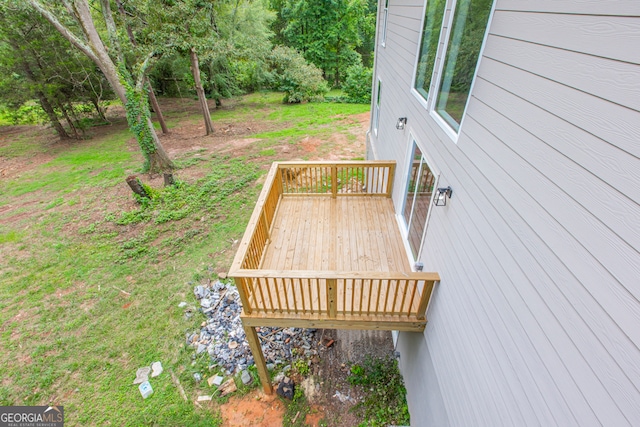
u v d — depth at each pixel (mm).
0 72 13430
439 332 3182
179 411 4398
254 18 18906
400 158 5152
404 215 5070
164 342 5332
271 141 14164
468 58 2447
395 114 5523
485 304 2188
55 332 5531
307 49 26078
